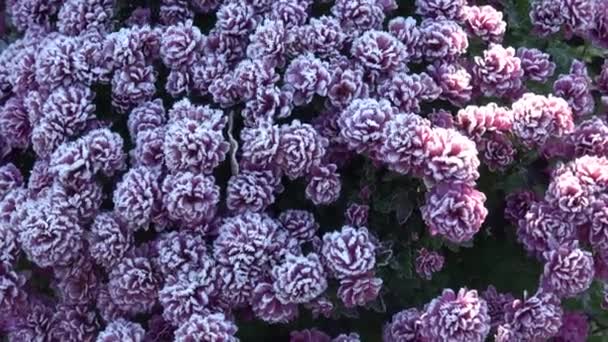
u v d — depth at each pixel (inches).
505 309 28.4
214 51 31.2
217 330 27.1
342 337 28.8
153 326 29.3
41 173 30.4
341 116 28.8
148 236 29.9
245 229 27.9
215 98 29.9
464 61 31.3
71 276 29.4
